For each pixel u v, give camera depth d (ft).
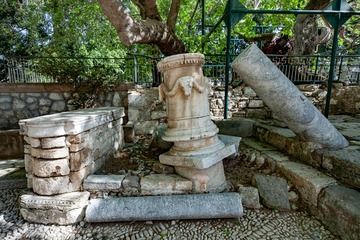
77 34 26.14
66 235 6.45
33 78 17.63
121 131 12.07
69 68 15.92
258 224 6.77
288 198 7.66
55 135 6.80
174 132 7.80
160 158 8.24
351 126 12.50
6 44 27.76
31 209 6.90
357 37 28.32
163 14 23.97
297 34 22.18
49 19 30.60
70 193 7.17
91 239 6.30
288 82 7.82
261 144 11.82
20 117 16.16
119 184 7.48
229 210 6.75
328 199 6.40
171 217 6.80
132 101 15.92
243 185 8.16
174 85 7.64
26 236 6.42
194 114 7.70
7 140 13.53
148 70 18.57
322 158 7.96
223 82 19.65
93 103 16.44
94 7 23.86
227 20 12.25
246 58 7.25
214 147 7.88
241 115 17.85
